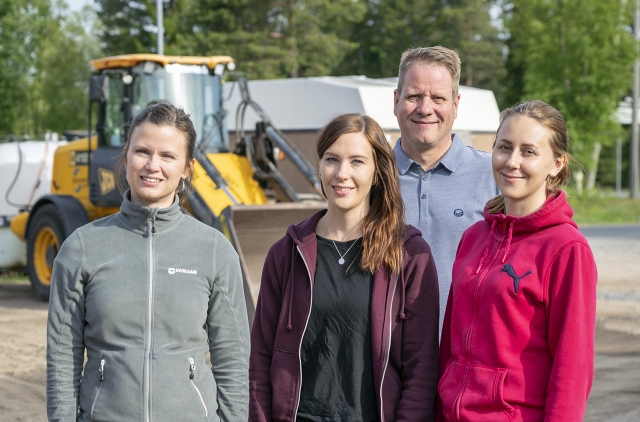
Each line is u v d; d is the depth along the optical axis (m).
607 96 24.34
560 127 2.61
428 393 2.72
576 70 24.50
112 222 2.57
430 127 3.21
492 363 2.50
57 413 2.42
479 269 2.62
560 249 2.47
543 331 2.49
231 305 2.60
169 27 29.02
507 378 2.47
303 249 2.81
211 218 7.80
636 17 25.33
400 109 3.27
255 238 7.71
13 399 5.89
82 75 32.50
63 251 2.51
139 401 2.40
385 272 2.76
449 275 3.22
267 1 29.69
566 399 2.37
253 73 29.03
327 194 2.84
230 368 2.59
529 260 2.52
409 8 40.53
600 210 23.50
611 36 24.53
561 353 2.41
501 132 2.64
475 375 2.53
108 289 2.46
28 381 6.39
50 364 2.45
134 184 2.55
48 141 12.53
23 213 11.21
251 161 8.69
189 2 29.77
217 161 8.70
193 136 2.65
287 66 29.95
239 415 2.59
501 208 2.74
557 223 2.53
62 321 2.47
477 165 3.32
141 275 2.48
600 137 24.62
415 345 2.76
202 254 2.57
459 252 2.80
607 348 7.33
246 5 29.44
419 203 3.29
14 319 8.95
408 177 3.32
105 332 2.45
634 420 5.29
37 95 27.97
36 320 8.90
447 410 2.59
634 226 19.81
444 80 3.19
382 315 2.73
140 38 30.52
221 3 29.27
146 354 2.43
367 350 2.74
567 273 2.45
